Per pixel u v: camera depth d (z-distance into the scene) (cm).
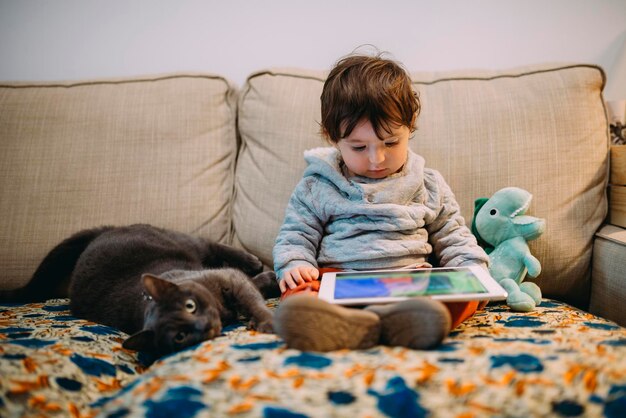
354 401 69
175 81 156
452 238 120
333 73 120
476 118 139
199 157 150
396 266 116
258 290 121
